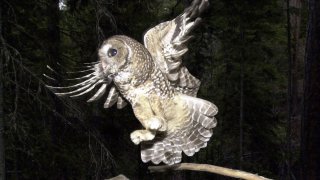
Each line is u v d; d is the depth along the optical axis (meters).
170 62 3.03
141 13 10.27
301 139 6.84
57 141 9.70
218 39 13.15
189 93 3.22
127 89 3.00
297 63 15.81
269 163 14.52
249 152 14.23
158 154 3.14
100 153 9.59
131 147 12.12
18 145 9.18
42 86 8.79
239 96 13.43
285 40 15.05
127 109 11.26
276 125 14.02
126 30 9.96
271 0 12.32
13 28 8.88
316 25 6.54
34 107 9.05
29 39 9.15
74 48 10.28
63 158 9.66
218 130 14.37
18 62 7.98
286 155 13.66
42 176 9.71
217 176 15.60
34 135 9.20
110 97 3.25
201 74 12.52
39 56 9.16
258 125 13.47
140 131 2.95
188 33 2.95
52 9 9.69
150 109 3.02
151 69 2.99
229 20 12.10
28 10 9.17
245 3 12.01
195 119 3.15
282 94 15.77
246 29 12.23
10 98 8.73
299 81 16.56
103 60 2.94
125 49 2.90
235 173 3.81
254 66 12.62
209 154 15.01
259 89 13.13
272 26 12.48
